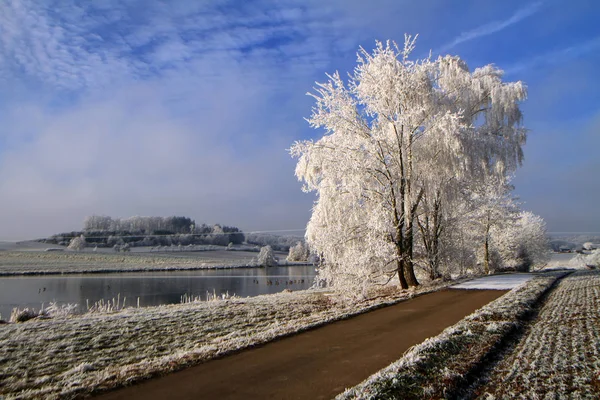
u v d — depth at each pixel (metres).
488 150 22.75
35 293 35.09
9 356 8.95
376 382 6.25
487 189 28.77
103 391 6.48
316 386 6.57
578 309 11.80
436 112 20.47
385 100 19.92
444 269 23.91
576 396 5.69
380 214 18.23
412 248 21.61
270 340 9.48
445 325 10.73
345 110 20.06
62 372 7.98
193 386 6.65
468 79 24.11
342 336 9.89
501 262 38.41
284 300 17.95
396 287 21.69
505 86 24.59
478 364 7.21
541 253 44.09
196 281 46.84
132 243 125.69
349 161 18.88
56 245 124.69
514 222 36.03
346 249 19.19
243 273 61.22
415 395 5.95
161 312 14.17
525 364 7.15
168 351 9.41
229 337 10.39
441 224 24.12
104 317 13.39
